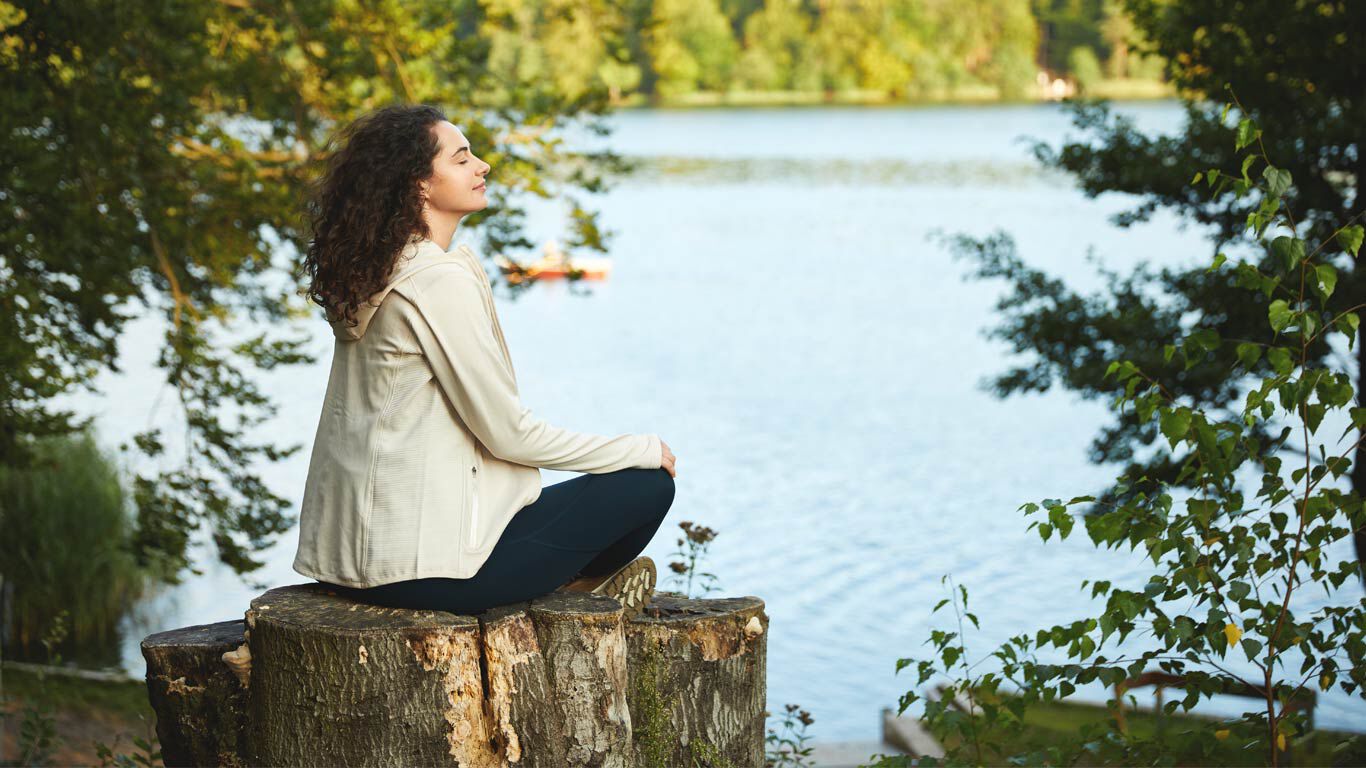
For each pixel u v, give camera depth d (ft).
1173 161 29.66
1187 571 10.18
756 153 326.44
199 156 24.93
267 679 9.27
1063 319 30.17
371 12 25.76
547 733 9.34
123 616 47.06
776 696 47.52
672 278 191.42
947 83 372.79
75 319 25.20
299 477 76.64
